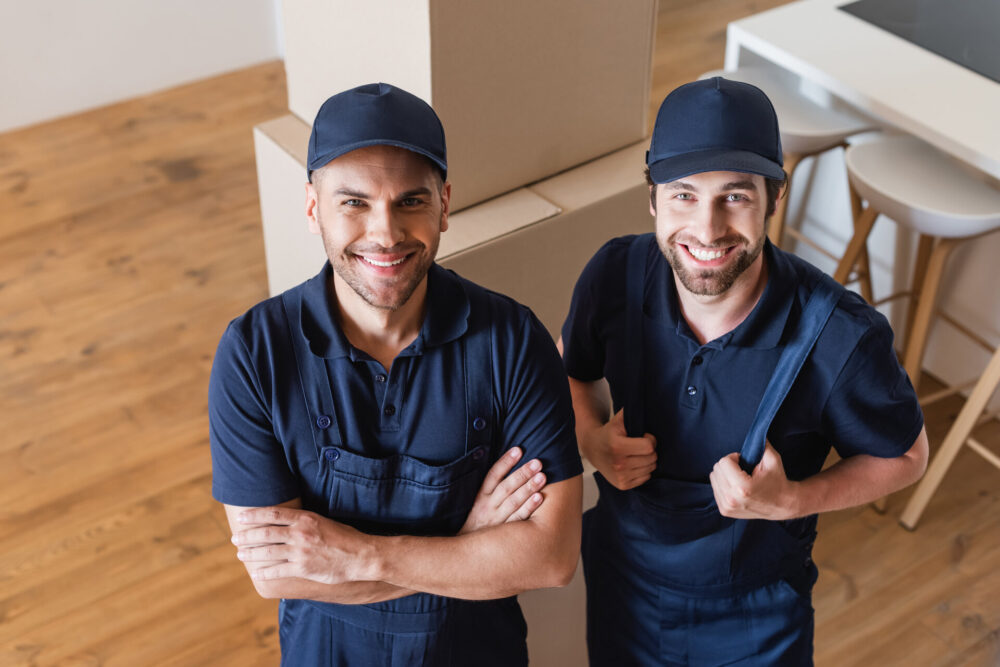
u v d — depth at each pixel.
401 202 1.29
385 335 1.40
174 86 4.84
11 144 4.43
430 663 1.58
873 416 1.50
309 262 2.66
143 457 3.11
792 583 1.69
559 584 1.52
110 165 4.31
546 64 2.24
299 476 1.46
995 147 2.46
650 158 1.43
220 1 4.75
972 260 3.10
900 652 2.66
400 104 1.27
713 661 1.72
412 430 1.43
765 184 1.36
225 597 2.76
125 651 2.62
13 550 2.84
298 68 2.49
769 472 1.48
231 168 4.31
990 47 2.86
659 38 5.04
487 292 1.46
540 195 2.36
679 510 1.62
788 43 2.88
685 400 1.54
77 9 4.42
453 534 1.51
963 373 3.28
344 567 1.44
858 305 1.47
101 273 3.75
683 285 1.44
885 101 2.62
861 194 2.77
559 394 1.48
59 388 3.31
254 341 1.40
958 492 3.05
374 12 2.14
